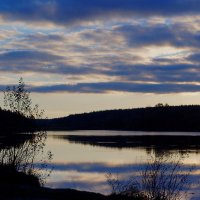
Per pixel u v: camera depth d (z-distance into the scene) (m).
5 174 16.78
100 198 14.31
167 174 18.41
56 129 195.75
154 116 163.62
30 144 18.69
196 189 23.25
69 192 14.52
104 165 38.69
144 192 14.95
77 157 48.50
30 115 18.84
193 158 44.62
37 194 13.70
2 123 18.47
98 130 190.25
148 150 58.19
